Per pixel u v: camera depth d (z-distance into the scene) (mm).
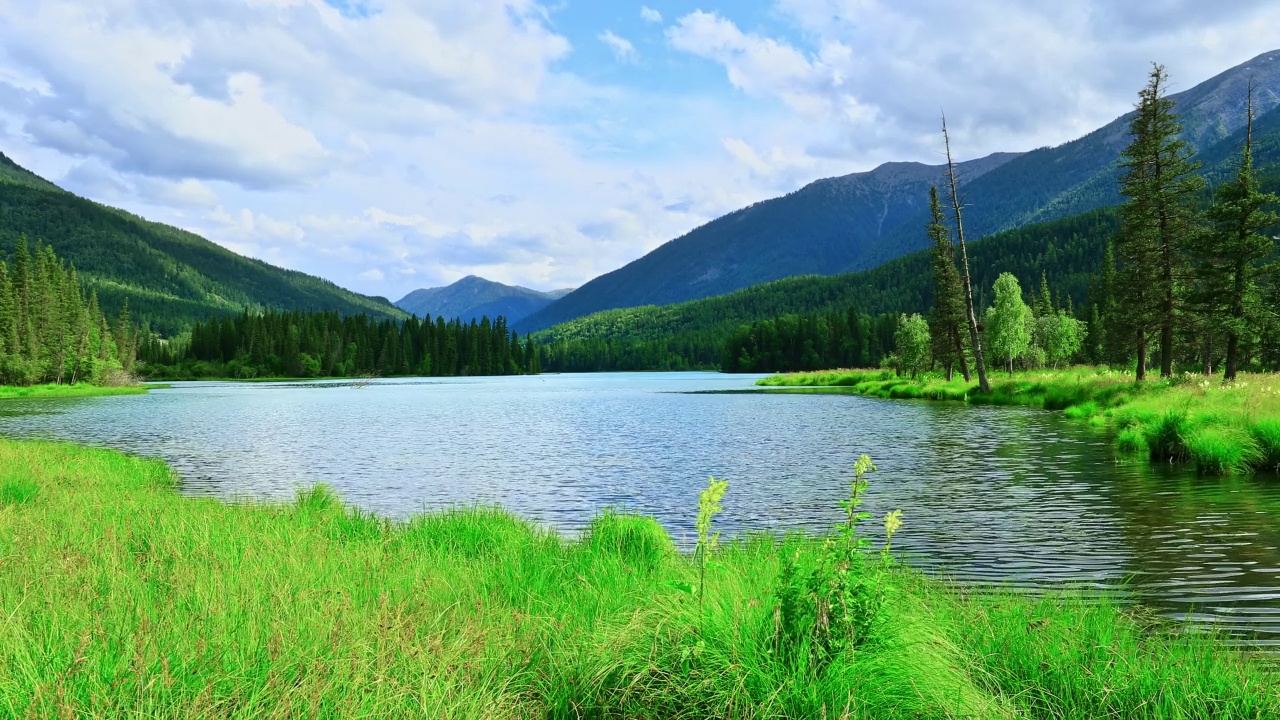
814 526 12828
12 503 11430
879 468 19156
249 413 50812
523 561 7898
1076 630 5672
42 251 118562
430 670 4230
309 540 8367
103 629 4367
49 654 3961
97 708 3424
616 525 9734
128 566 6613
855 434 28578
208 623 4625
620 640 4848
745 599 5004
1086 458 19688
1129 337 39844
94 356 110812
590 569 7527
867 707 4152
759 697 4270
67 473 16562
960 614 6051
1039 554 10102
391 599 5691
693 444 27250
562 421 40406
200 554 7184
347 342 187500
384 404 62344
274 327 178500
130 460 22016
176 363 171625
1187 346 39125
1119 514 12602
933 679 4371
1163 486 15070
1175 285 37406
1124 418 26625
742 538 11656
